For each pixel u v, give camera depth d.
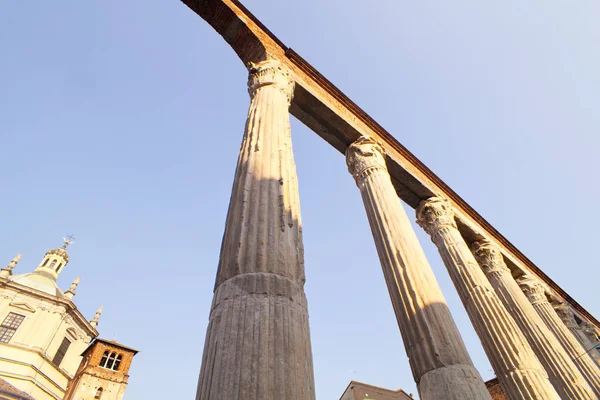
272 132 7.57
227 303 4.28
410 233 9.71
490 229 17.25
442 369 6.79
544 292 18.41
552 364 12.14
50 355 42.28
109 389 40.62
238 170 6.85
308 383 3.77
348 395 27.91
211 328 4.21
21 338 40.62
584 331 20.39
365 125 13.63
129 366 44.16
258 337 3.84
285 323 4.13
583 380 11.80
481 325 10.45
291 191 6.40
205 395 3.50
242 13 11.16
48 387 40.56
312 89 12.01
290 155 7.31
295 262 5.15
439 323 7.58
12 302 42.47
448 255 12.77
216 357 3.75
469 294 11.25
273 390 3.45
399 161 14.02
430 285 8.39
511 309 13.96
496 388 23.50
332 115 12.36
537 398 8.50
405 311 8.12
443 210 14.25
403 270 8.73
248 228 5.31
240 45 11.41
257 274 4.60
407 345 7.78
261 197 5.86
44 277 51.84
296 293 4.68
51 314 44.47
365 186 11.55
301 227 5.96
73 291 51.59
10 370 37.66
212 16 11.16
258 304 4.20
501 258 15.90
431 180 15.38
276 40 11.59
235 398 3.31
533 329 13.00
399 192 14.78
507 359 9.45
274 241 5.18
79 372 42.31
